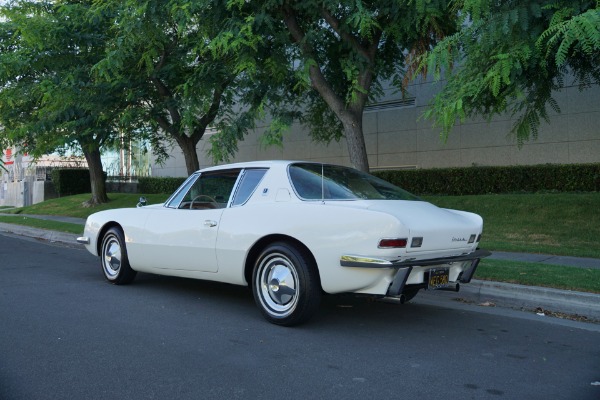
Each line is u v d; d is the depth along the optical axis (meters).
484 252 5.97
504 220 13.05
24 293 7.30
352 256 4.95
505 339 5.38
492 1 7.26
